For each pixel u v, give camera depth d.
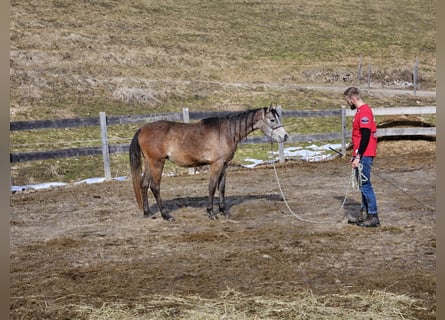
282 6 43.69
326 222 7.95
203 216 8.39
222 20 38.75
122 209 9.10
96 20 33.66
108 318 4.87
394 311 4.90
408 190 10.13
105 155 11.88
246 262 6.25
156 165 7.96
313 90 24.67
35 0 34.78
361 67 30.28
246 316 4.86
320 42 35.72
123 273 6.00
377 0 47.50
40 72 22.33
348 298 5.21
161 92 21.56
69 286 5.66
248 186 10.85
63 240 7.28
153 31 33.91
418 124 16.06
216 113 12.88
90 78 22.28
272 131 7.83
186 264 6.23
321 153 14.94
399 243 6.87
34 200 10.02
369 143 7.24
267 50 33.53
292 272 5.92
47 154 11.24
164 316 4.89
